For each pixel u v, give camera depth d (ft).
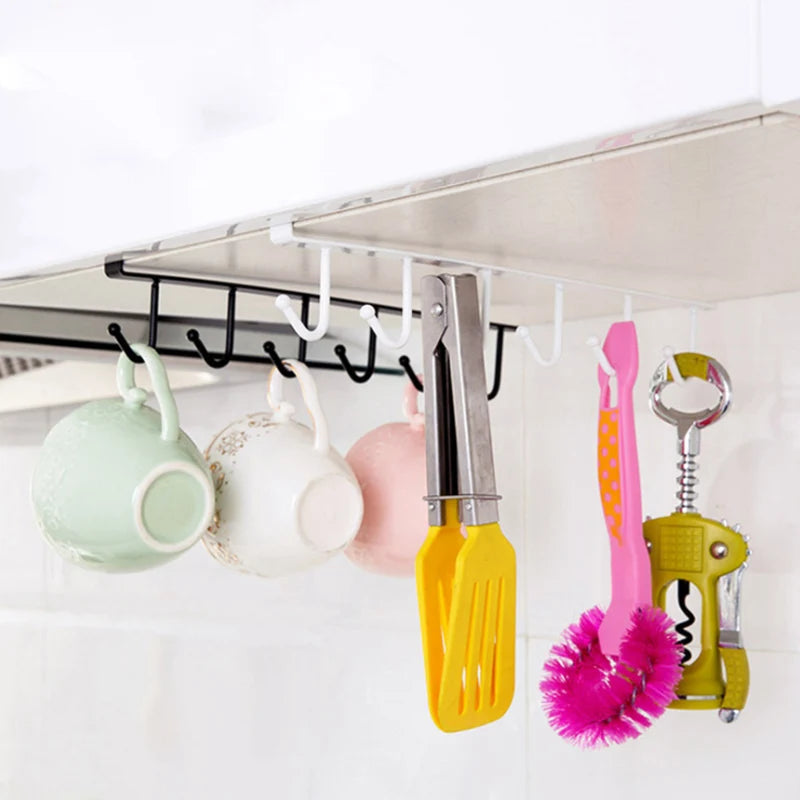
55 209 1.90
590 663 2.37
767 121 1.15
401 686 3.62
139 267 2.05
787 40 1.04
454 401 1.97
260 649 4.06
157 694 4.44
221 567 4.21
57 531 2.16
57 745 4.86
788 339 2.71
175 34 1.64
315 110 1.45
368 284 2.32
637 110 1.14
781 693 2.72
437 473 2.01
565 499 3.19
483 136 1.27
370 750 3.70
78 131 1.83
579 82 1.18
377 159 1.38
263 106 1.52
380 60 1.37
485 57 1.26
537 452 3.26
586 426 3.14
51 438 2.20
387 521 2.51
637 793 3.00
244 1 1.54
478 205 1.55
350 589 3.79
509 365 3.33
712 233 1.81
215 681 4.21
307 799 3.87
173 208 1.66
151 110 1.69
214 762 4.20
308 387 2.38
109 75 1.76
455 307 1.97
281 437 2.37
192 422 4.30
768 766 2.74
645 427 2.98
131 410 2.22
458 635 1.92
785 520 2.71
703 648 2.44
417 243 1.86
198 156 1.62
